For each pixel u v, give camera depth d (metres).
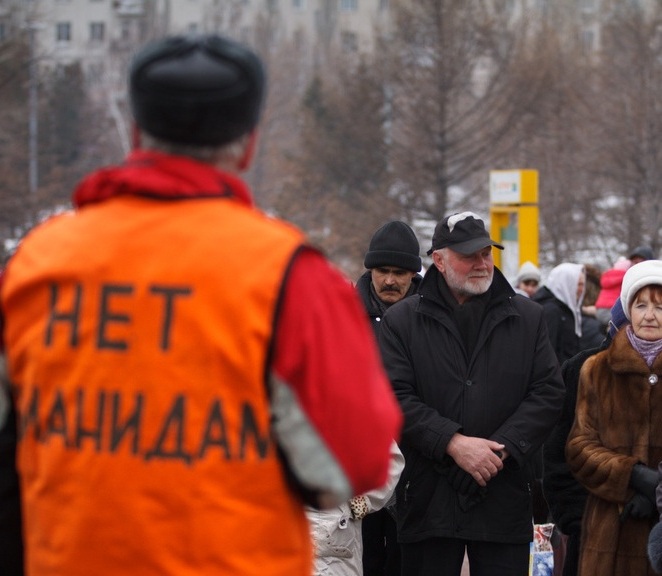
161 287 3.25
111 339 3.26
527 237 19.62
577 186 40.19
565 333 13.09
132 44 99.06
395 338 7.28
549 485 7.47
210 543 3.17
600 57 44.19
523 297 7.38
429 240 41.03
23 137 51.09
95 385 3.25
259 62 3.52
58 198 53.97
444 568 7.18
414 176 42.81
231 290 3.23
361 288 8.98
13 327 3.44
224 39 3.51
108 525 3.20
